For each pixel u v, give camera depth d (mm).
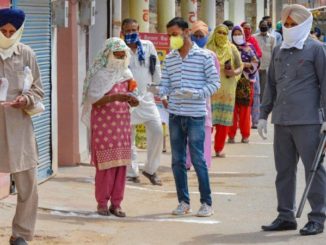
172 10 22469
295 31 10352
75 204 12297
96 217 11531
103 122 11508
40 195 12703
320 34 29906
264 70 23391
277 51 10625
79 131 15945
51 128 14133
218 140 17484
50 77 13953
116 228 10938
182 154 11758
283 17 10461
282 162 10633
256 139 20516
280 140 10602
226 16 31531
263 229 10805
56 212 11680
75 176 14547
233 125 19703
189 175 15273
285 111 10430
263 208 12406
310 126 10344
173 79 11586
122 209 12172
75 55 15570
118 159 11523
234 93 17344
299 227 10969
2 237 10031
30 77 9008
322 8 36781
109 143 11492
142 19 20406
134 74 13727
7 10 8828
